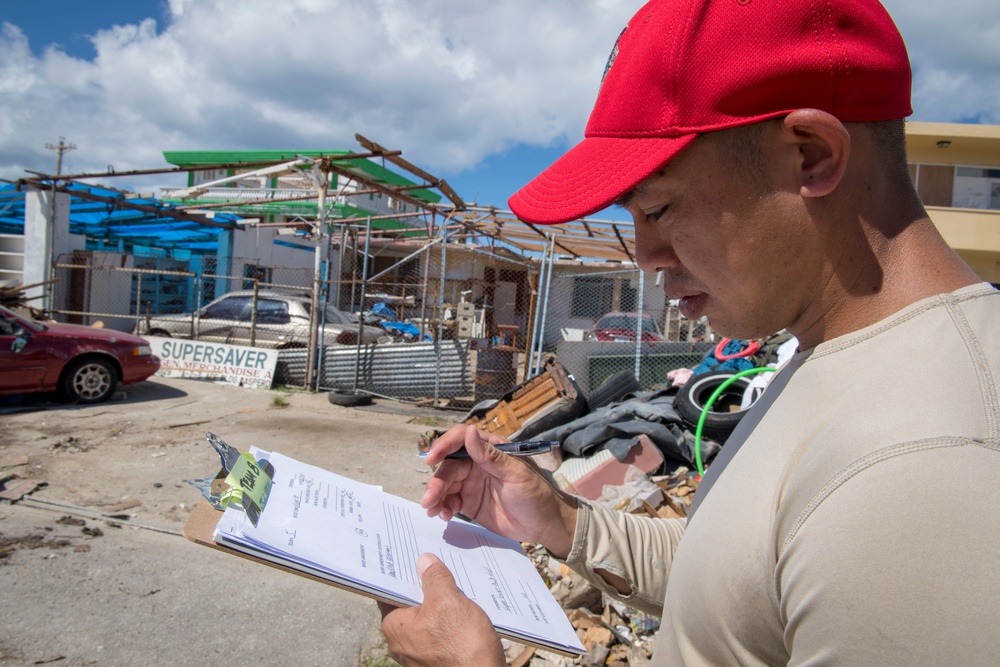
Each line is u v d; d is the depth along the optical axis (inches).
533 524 48.0
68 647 120.6
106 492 202.5
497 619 37.4
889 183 27.3
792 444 26.1
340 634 130.9
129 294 629.6
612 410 218.8
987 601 17.7
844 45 24.8
